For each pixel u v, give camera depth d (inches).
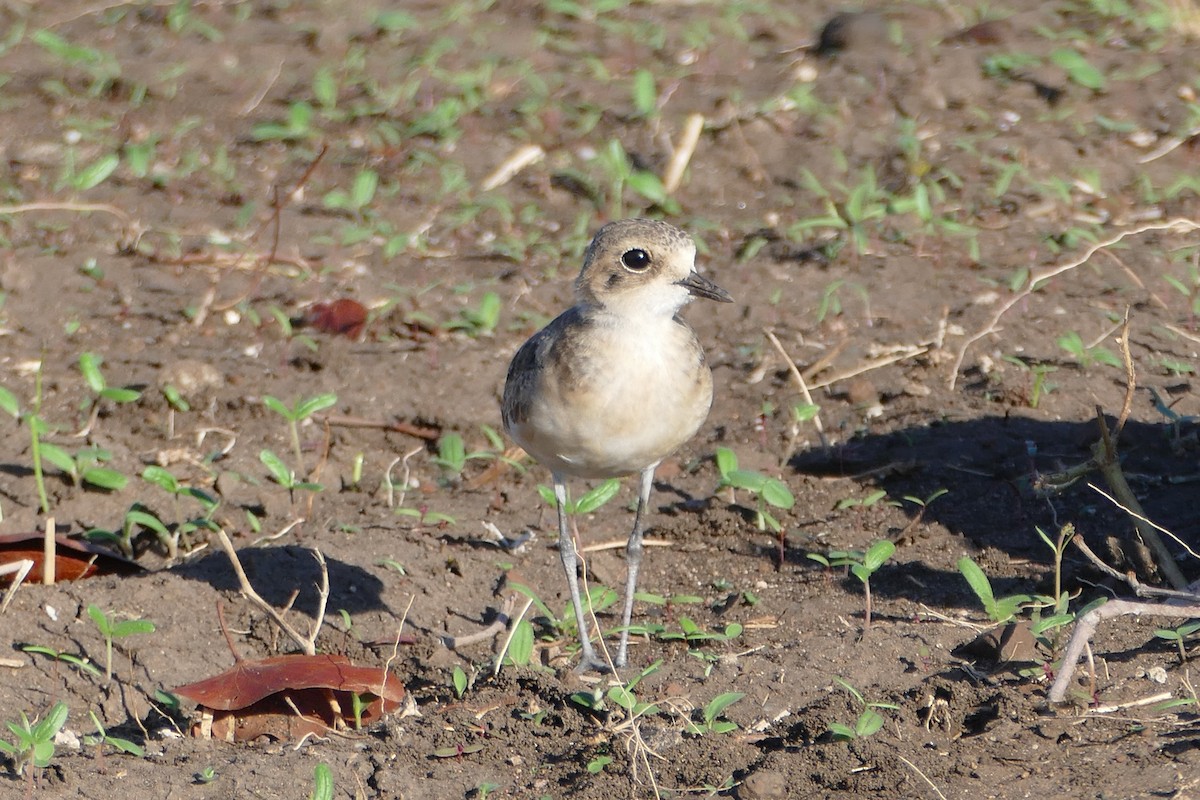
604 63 743.7
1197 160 649.0
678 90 713.6
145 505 442.0
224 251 606.2
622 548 433.1
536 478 477.1
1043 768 296.2
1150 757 293.7
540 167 663.8
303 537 435.5
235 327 557.0
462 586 412.5
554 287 583.2
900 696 331.0
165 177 652.7
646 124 684.7
